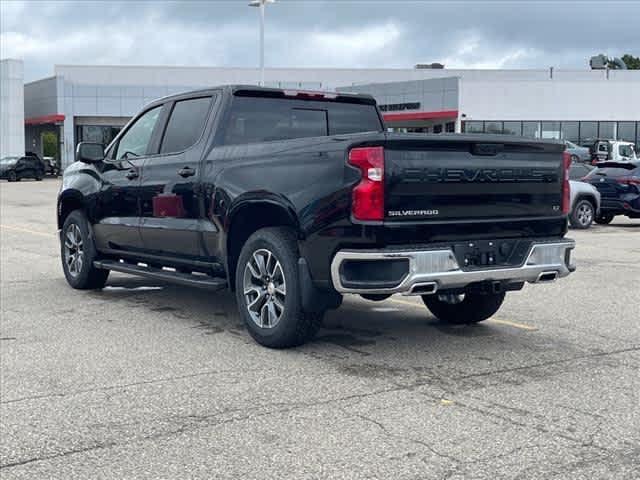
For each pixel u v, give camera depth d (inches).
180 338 261.7
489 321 292.2
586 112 1861.5
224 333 269.4
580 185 732.0
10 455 160.1
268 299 244.8
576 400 194.7
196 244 274.1
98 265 332.8
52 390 203.3
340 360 232.5
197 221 272.2
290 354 239.6
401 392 200.8
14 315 301.0
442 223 219.6
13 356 238.1
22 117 2321.6
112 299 335.6
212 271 272.8
